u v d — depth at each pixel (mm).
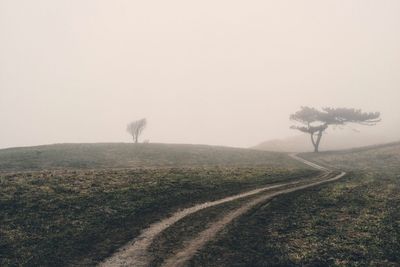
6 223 22312
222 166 46344
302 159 66812
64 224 22609
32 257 18734
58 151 58812
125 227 22812
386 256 19406
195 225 23328
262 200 29125
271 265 18453
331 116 77375
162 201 27875
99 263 18203
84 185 30188
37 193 27328
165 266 17781
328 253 19766
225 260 18703
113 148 66562
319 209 27156
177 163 55219
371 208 27375
